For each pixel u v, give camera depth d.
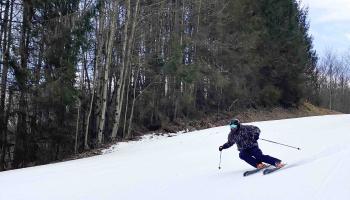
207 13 33.00
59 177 13.16
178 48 27.73
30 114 24.03
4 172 15.53
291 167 10.93
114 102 29.39
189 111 33.44
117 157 17.75
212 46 33.34
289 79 44.16
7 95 23.34
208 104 37.09
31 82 22.20
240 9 36.06
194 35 32.47
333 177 9.20
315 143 15.41
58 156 25.12
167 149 18.72
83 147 25.80
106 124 29.09
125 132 29.08
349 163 10.39
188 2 31.34
